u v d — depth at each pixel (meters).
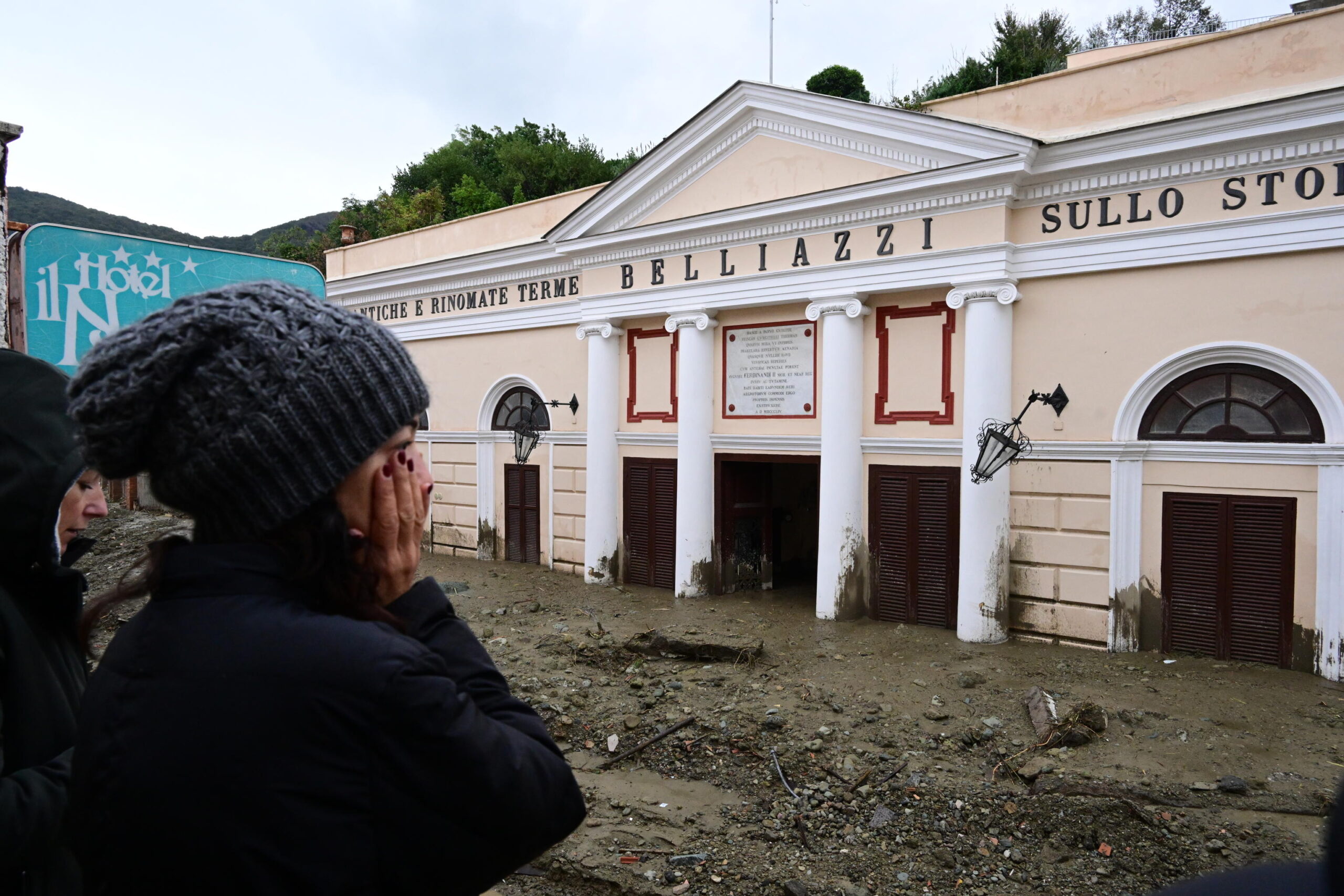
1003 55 22.16
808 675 7.50
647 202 11.26
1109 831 4.66
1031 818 4.86
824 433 9.67
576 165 30.34
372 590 1.18
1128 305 8.01
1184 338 7.73
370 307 15.41
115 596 1.21
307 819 0.98
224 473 1.05
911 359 9.30
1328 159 7.02
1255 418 7.52
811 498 13.51
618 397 11.91
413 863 1.04
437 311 14.25
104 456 1.09
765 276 10.07
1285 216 7.15
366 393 1.13
